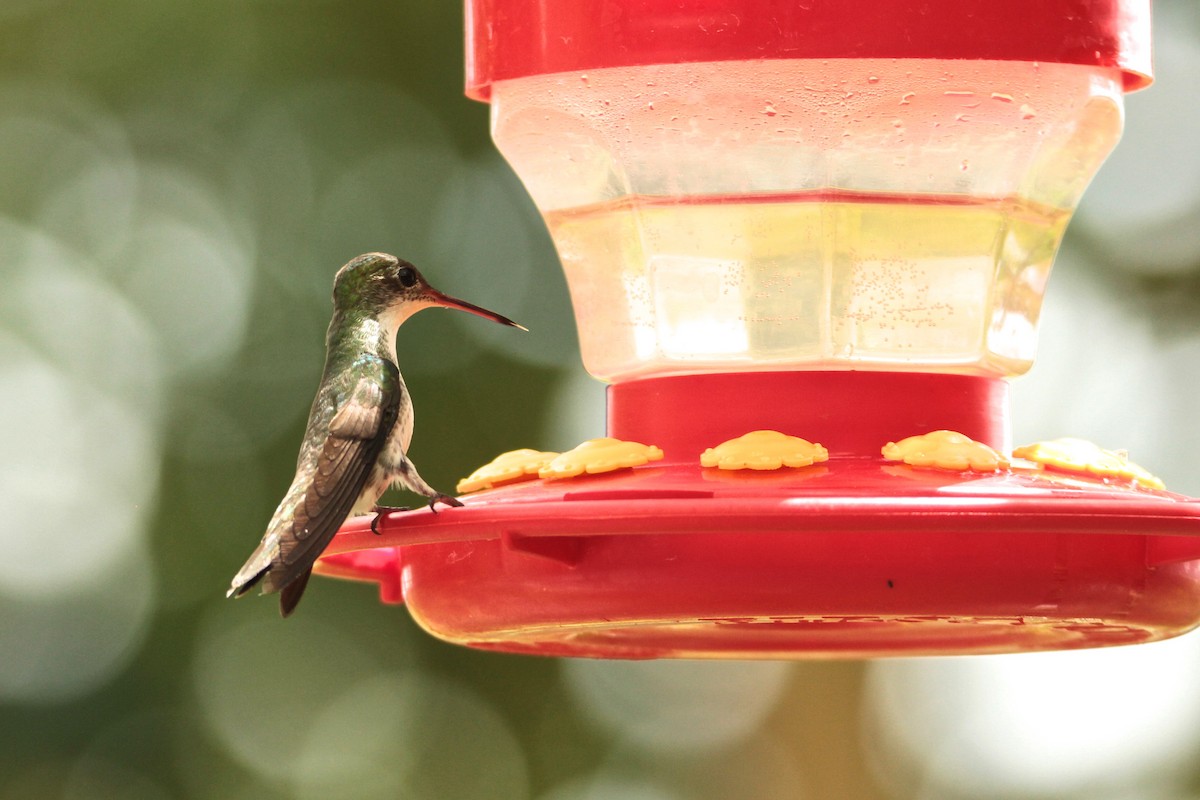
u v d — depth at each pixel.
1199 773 20.83
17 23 21.22
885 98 8.27
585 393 19.28
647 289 8.56
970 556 7.23
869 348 8.31
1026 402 19.91
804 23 7.62
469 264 19.80
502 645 9.09
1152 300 19.86
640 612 7.38
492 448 19.02
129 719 19.56
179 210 20.70
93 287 20.73
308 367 20.06
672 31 7.81
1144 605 7.42
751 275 8.39
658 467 7.95
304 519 8.72
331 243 20.23
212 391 20.08
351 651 19.97
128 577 19.67
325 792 19.78
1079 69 8.33
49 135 21.12
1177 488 19.61
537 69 8.24
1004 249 8.48
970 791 21.17
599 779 20.22
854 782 20.94
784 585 7.22
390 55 20.52
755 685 21.31
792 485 7.23
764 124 8.33
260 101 20.70
